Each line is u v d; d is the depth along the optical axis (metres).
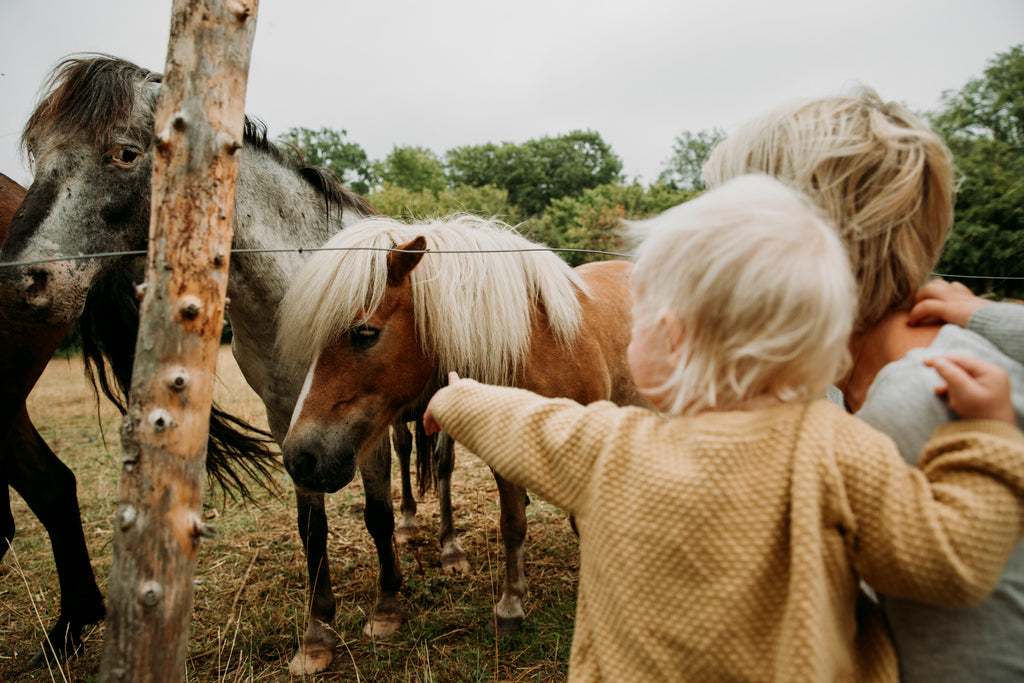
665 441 0.76
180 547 1.07
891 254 0.84
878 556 0.64
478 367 1.87
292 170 2.29
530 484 0.85
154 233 1.05
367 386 1.74
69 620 2.38
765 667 0.67
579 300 2.22
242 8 1.08
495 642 2.23
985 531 0.60
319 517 2.31
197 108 1.04
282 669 2.24
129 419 1.05
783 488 0.68
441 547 3.19
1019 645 0.67
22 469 2.33
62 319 1.89
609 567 0.76
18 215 1.87
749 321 0.69
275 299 2.15
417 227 1.95
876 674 0.71
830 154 0.84
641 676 0.73
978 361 0.67
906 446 0.72
